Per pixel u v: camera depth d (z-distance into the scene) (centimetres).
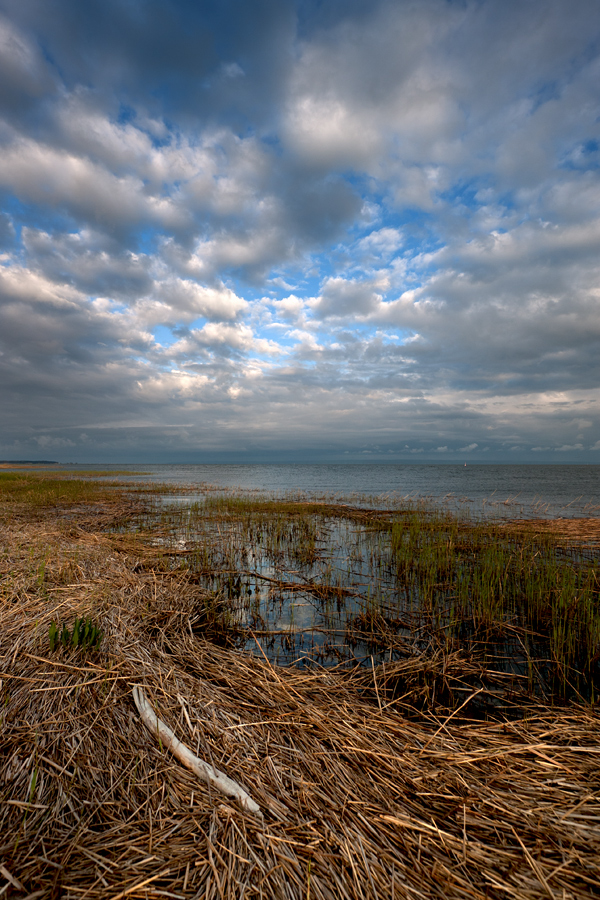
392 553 1293
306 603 877
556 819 288
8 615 560
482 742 393
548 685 555
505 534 1505
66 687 407
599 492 3728
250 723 390
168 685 442
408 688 538
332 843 267
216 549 1329
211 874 243
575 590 825
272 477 6838
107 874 237
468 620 780
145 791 307
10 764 309
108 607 649
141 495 3191
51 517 1848
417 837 274
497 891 239
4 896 213
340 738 378
